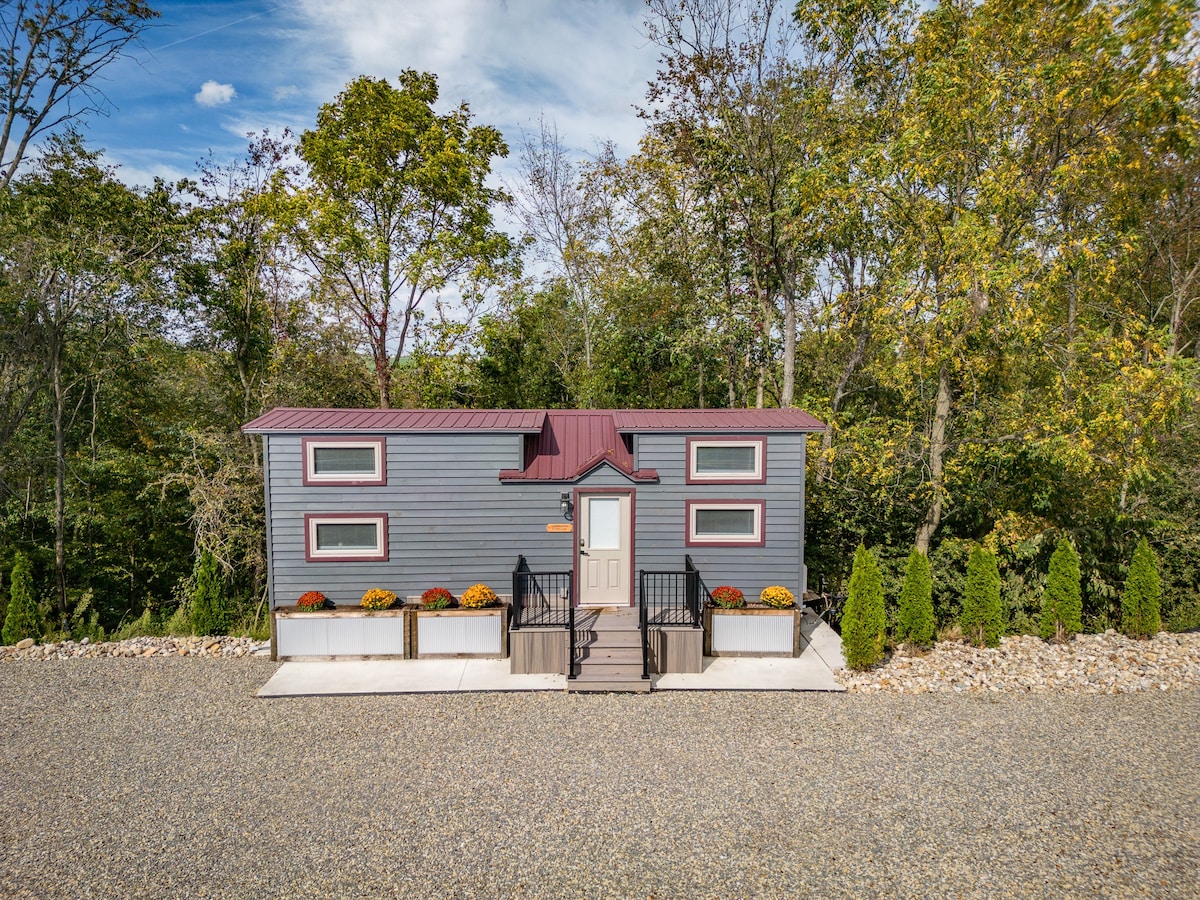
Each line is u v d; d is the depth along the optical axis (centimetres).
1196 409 1491
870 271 1752
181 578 1739
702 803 704
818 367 2355
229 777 759
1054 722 886
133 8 1805
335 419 1202
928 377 1531
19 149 1833
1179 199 1764
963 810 688
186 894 570
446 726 884
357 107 2020
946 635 1220
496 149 2253
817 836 647
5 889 575
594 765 782
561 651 1053
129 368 1859
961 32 1352
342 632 1118
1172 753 800
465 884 584
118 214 1953
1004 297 1277
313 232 1928
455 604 1161
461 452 1173
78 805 704
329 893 572
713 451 1180
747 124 1691
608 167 2236
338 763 790
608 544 1191
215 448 1650
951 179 1447
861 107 1566
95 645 1189
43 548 1677
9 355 1481
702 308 1983
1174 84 1134
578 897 567
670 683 1018
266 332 2106
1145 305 1916
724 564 1188
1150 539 1471
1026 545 1341
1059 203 1409
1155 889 570
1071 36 1223
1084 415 1334
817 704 949
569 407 2483
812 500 1597
